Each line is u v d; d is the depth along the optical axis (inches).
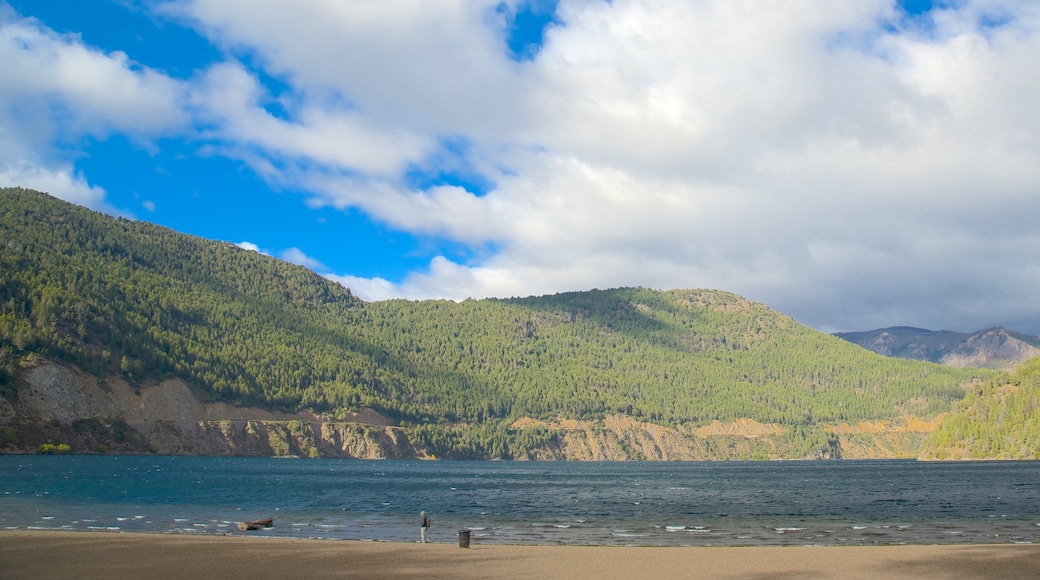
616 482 6904.5
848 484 6279.5
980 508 3811.5
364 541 2341.3
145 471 6840.6
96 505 3528.5
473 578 1663.4
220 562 1825.8
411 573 1715.1
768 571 1755.7
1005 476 7116.1
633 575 1706.4
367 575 1686.8
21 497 3811.5
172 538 2247.8
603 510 3784.5
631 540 2561.5
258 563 1819.6
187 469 7667.3
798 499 4544.8
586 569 1782.7
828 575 1708.9
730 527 2974.9
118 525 2785.4
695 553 2065.7
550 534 2728.8
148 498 4005.9
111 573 1664.6
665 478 7815.0
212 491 4675.2
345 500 4237.2
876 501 4323.3
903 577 1678.2
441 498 4525.1
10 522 2795.3
